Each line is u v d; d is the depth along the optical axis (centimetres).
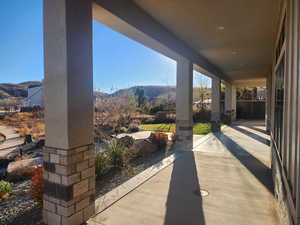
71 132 204
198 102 1661
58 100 205
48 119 214
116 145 451
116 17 267
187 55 514
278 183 241
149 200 274
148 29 337
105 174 378
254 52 568
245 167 415
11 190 300
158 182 337
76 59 207
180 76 553
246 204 262
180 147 573
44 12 211
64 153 202
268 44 491
